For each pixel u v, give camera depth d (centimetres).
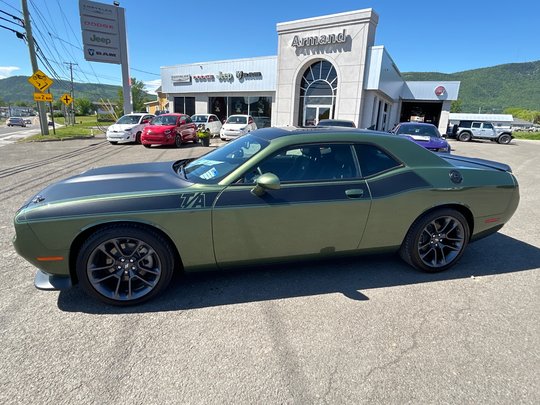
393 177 309
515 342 236
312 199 283
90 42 2034
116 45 2112
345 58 1794
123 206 254
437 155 337
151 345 225
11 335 232
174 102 2672
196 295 289
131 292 271
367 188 298
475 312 272
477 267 357
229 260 283
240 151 313
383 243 318
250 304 277
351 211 294
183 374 200
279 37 1988
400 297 293
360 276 329
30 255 249
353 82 1795
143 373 200
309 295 292
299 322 254
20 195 611
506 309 278
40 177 780
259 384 194
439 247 336
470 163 366
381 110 2258
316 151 297
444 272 343
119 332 238
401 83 2886
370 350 225
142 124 1661
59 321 249
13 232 426
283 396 186
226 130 1758
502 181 345
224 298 285
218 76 2342
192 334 237
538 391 193
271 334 239
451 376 204
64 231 248
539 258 384
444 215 327
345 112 1852
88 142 1698
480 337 241
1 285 298
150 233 262
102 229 257
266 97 2216
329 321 256
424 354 222
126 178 297
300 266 347
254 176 279
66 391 185
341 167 300
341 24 1767
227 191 269
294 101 2014
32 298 279
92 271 262
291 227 283
